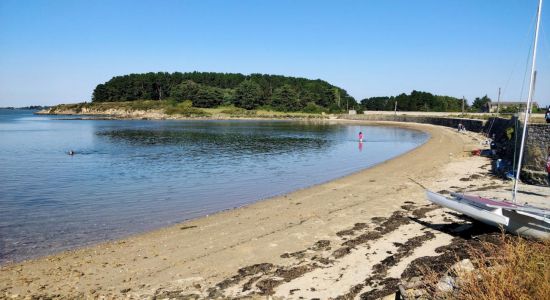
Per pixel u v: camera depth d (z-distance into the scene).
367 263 9.98
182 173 25.58
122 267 10.29
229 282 9.22
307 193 18.70
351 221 13.77
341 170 26.78
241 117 135.25
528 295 6.05
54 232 13.43
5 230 13.63
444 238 11.63
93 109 163.00
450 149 36.00
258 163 30.33
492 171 23.73
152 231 13.38
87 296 8.77
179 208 16.58
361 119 118.62
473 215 12.22
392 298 7.83
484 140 41.72
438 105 133.12
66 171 26.45
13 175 24.95
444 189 18.73
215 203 17.42
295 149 40.91
